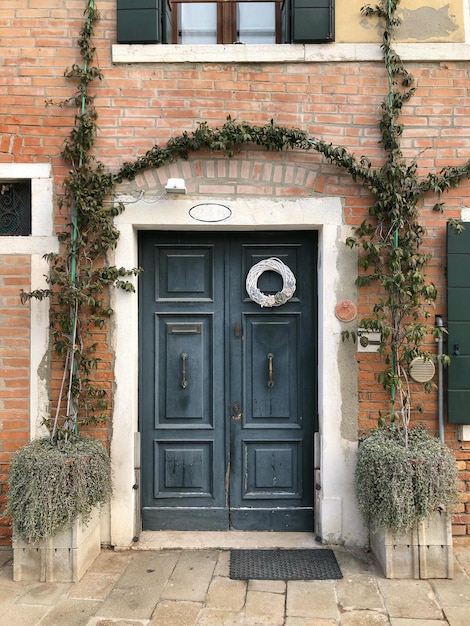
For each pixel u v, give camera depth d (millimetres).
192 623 2754
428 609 2863
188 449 3881
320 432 3717
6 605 2930
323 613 2832
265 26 3969
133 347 3691
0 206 3811
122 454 3621
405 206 3531
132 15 3656
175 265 3883
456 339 3555
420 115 3668
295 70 3682
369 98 3674
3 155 3670
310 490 3861
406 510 3051
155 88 3674
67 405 3518
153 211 3648
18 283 3658
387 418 3586
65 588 3100
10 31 3699
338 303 3645
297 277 3877
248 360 3889
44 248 3654
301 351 3865
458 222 3510
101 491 3316
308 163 3666
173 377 3879
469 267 3557
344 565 3355
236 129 3551
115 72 3682
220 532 3816
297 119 3670
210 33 3963
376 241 3590
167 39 3861
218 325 3885
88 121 3592
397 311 3496
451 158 3654
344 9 3699
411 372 3584
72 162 3613
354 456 3625
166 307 3875
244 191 3662
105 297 3646
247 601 2945
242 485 3865
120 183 3658
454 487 3166
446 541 3180
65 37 3699
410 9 3689
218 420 3873
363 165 3613
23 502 3080
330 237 3648
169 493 3869
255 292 3791
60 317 3582
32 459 3135
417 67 3684
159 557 3482
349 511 3615
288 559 3438
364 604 2912
